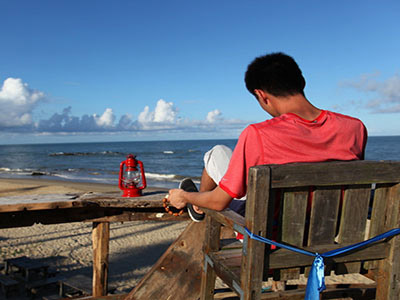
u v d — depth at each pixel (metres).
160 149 125.75
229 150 2.28
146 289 2.56
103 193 2.94
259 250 1.36
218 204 1.57
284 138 1.44
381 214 1.54
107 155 91.94
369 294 1.93
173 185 28.08
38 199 2.54
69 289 5.84
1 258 7.39
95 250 2.70
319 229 1.47
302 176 1.36
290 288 2.95
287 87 1.58
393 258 1.53
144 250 8.34
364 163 1.43
